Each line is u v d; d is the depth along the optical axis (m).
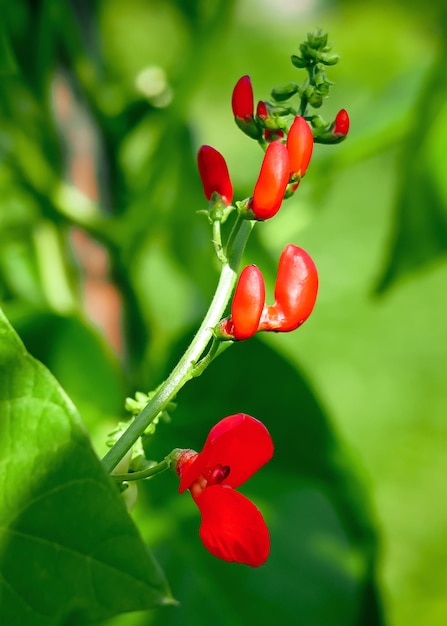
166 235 0.74
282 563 0.67
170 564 0.67
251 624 0.66
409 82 0.81
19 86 0.69
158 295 1.07
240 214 0.48
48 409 0.46
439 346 1.70
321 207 0.79
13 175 0.69
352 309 1.75
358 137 0.78
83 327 0.65
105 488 0.45
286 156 0.48
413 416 1.58
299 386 0.67
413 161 0.74
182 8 0.74
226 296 0.48
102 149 0.71
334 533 0.68
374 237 1.83
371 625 0.67
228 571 0.67
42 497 0.45
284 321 0.48
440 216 0.74
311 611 0.67
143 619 0.66
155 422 0.49
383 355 1.69
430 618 1.29
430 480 1.48
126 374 0.71
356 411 1.60
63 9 0.69
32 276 0.72
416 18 1.19
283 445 0.68
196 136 0.75
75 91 0.70
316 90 0.50
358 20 1.23
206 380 0.67
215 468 0.49
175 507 0.68
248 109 0.50
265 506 0.68
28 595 0.45
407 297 1.76
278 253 0.78
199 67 0.70
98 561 0.45
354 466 0.68
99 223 0.70
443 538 1.38
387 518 1.41
